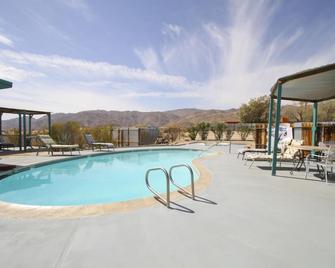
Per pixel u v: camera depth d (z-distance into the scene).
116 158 11.85
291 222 2.93
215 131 22.33
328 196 4.04
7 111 12.94
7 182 6.52
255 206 3.51
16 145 14.59
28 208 3.42
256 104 32.25
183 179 7.23
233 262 2.05
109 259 2.08
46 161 8.38
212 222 2.91
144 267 1.97
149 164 10.21
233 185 4.80
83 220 2.96
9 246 2.30
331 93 8.05
